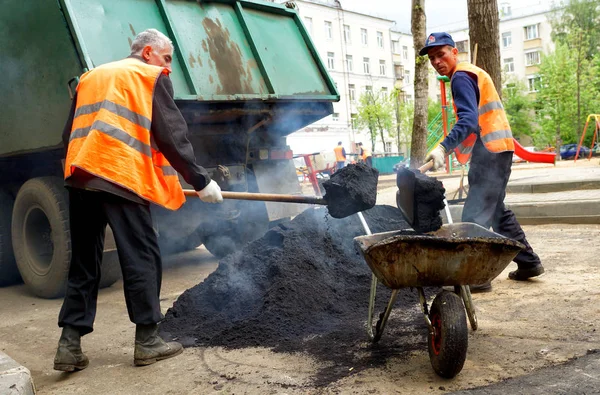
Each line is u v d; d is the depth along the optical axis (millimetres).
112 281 5535
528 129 46375
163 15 5109
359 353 3123
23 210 5586
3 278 6375
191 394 2795
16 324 4574
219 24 5598
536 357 2848
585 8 44000
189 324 3977
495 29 7559
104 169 3117
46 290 5441
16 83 5055
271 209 6121
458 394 2502
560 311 3582
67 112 4613
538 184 8719
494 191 4145
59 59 4586
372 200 3277
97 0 4695
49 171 5723
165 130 3270
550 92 34719
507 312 3676
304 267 4227
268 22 6137
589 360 2738
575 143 35656
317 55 6426
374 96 41375
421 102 11227
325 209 5078
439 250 2662
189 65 5117
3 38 5086
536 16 57875
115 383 3064
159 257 3379
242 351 3367
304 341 3426
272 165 6328
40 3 4605
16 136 5246
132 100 3221
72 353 3277
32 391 2754
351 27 51469
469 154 4402
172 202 3453
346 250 4793
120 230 3215
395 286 2859
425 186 3078
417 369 2834
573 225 7027
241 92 5488
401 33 57812
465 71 3975
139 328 3326
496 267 2783
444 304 2680
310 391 2676
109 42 4664
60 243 5184
